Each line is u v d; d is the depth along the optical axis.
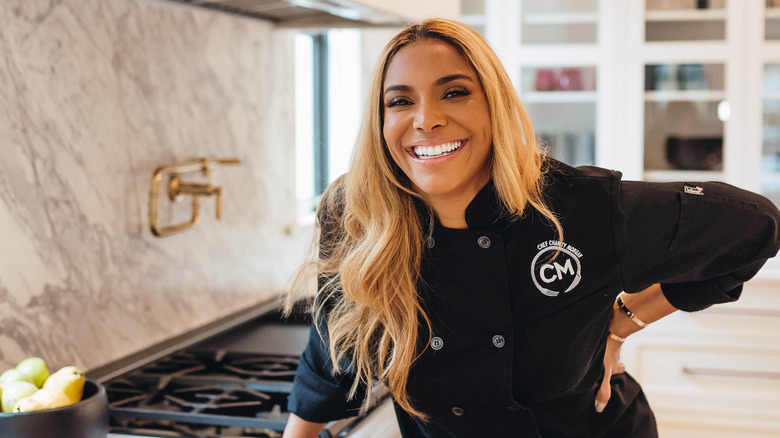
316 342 1.39
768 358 3.03
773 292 3.00
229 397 1.58
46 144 1.63
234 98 2.30
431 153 1.13
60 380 1.25
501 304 1.21
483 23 3.53
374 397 1.58
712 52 3.31
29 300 1.60
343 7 1.93
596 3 3.46
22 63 1.56
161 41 1.97
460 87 1.12
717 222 1.17
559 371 1.24
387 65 1.17
